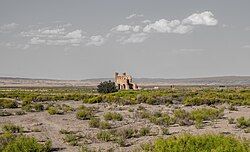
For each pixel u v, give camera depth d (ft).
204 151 54.85
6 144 82.79
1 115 170.19
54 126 131.64
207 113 151.53
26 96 313.53
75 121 146.92
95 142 97.76
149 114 161.79
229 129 115.14
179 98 271.69
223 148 54.54
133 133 110.32
